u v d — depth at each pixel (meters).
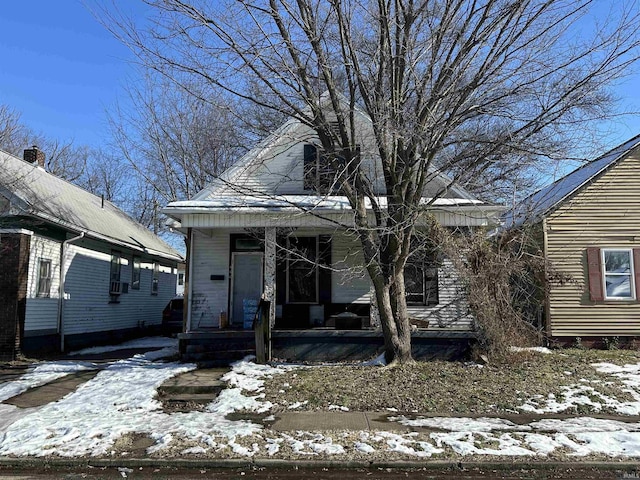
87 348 17.33
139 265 23.16
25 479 5.95
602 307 14.91
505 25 9.32
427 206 10.34
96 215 20.30
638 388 9.54
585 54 9.42
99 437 7.22
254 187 14.84
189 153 28.31
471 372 10.47
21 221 14.32
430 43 9.81
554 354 12.75
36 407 8.85
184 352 12.95
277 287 14.95
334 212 13.05
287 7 9.52
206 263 15.28
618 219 15.23
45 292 15.39
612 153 15.55
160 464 6.34
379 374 10.21
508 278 12.77
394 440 6.94
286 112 10.42
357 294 14.70
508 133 9.82
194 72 9.93
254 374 10.67
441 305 14.27
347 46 10.39
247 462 6.30
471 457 6.38
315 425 7.64
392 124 9.99
